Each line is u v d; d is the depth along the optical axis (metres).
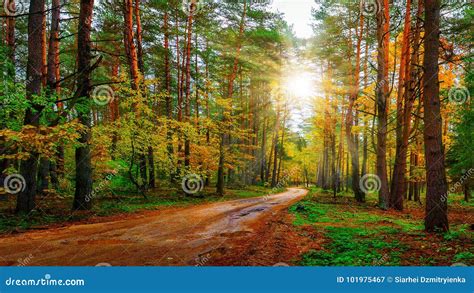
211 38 26.20
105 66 27.16
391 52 22.08
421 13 16.86
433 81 9.27
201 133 22.41
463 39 16.56
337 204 19.25
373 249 7.23
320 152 47.50
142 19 22.92
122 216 12.36
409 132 18.38
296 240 8.48
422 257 6.42
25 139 9.64
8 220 10.02
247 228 10.44
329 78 26.30
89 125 12.69
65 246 7.51
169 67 26.94
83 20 12.04
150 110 17.19
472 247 6.77
